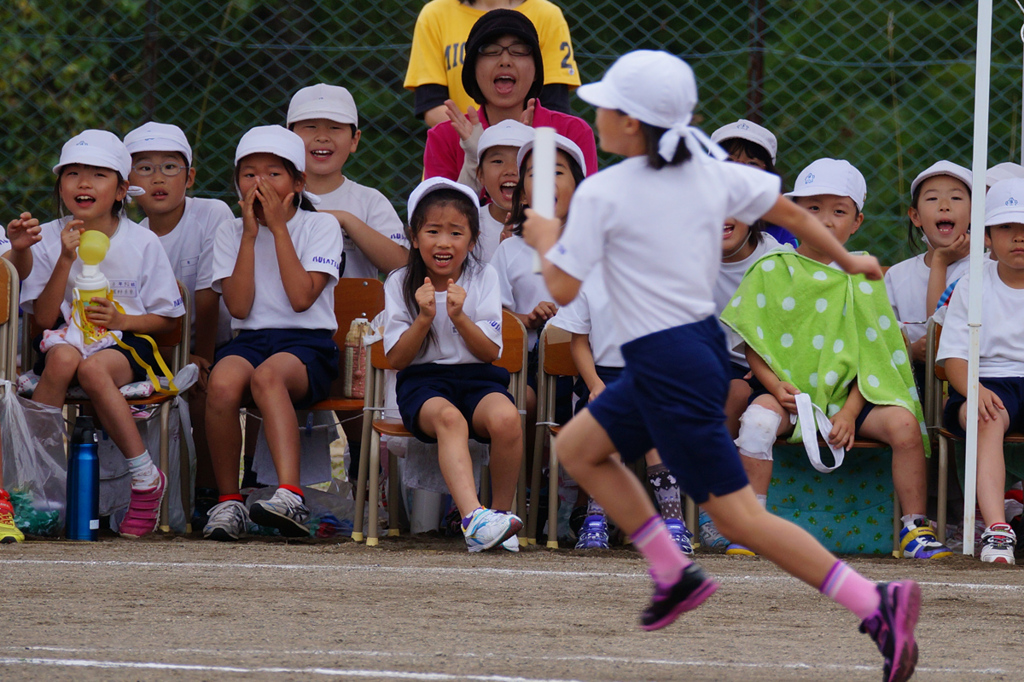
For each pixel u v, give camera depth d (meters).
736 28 36.62
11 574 16.08
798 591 15.90
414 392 19.75
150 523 20.55
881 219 32.41
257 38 37.00
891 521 20.89
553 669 11.34
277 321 21.38
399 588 15.54
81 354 20.66
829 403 20.52
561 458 12.16
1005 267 21.20
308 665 11.35
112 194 21.38
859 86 36.09
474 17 25.22
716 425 11.41
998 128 36.97
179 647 12.04
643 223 11.41
